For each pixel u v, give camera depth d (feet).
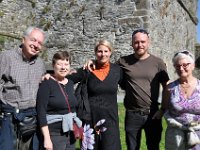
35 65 14.53
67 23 44.65
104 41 16.01
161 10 45.21
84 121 15.87
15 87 13.94
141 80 16.46
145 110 16.47
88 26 43.57
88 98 16.07
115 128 16.15
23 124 14.06
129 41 41.22
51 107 14.47
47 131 14.14
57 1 45.09
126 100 16.99
